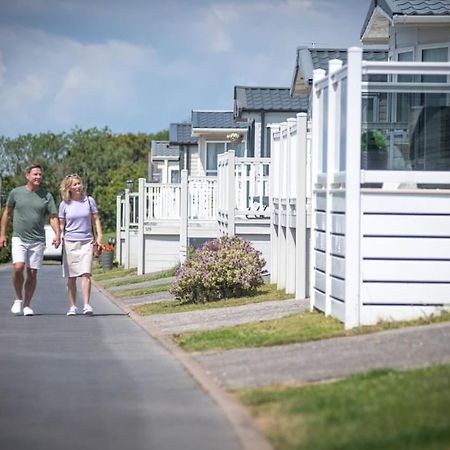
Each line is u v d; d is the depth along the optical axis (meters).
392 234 28.94
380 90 31.11
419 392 19.00
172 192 75.31
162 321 35.97
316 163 33.69
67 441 17.28
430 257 29.05
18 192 38.28
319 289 33.16
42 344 29.94
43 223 38.78
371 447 15.41
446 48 49.34
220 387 21.84
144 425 18.41
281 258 44.94
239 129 110.50
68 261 38.91
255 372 23.23
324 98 32.75
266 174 55.44
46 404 20.48
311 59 63.97
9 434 17.84
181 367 25.02
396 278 29.02
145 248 75.62
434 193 28.95
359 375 21.27
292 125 41.94
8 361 26.45
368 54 63.12
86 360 26.55
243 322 33.22
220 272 42.50
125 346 29.39
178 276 43.25
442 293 29.14
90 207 39.03
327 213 31.31
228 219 54.19
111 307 44.72
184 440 17.16
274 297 41.19
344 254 29.28
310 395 19.72
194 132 113.25
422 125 30.91
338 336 27.47
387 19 49.66
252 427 17.81
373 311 29.00
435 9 47.09
